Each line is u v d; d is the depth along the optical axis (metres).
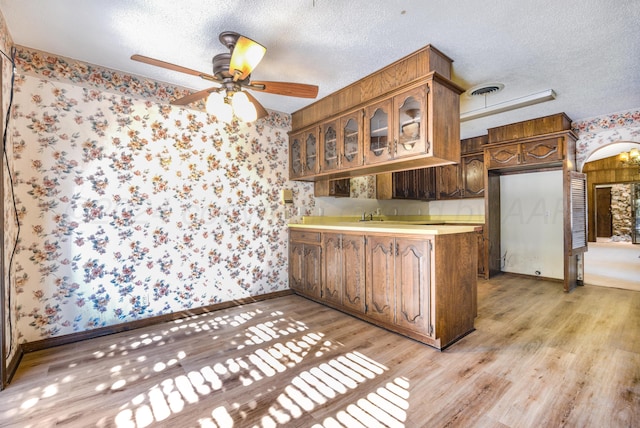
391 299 2.63
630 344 2.36
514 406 1.64
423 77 2.30
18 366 2.09
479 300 3.59
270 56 2.45
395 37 2.19
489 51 2.38
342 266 3.12
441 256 2.34
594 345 2.35
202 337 2.56
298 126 3.73
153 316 2.85
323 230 3.35
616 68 2.66
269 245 3.67
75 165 2.48
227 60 2.04
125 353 2.28
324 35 2.16
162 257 2.90
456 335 2.48
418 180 5.37
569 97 3.33
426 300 2.35
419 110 2.36
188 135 3.06
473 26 2.06
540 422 1.51
